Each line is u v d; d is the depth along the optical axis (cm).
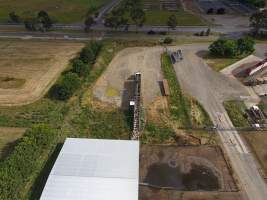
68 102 6550
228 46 8319
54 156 5022
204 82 7269
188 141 5469
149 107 6400
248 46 8488
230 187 4591
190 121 5984
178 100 6619
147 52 8869
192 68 7912
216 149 5272
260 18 9725
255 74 7588
